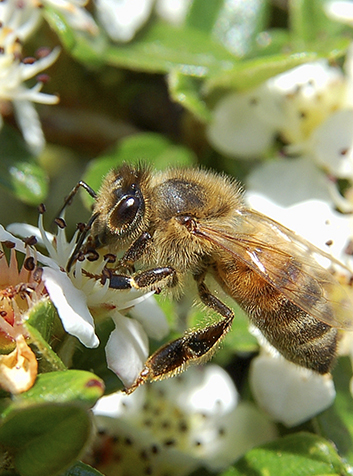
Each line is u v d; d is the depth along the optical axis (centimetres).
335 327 7
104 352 7
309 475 7
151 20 9
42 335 6
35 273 7
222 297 8
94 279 7
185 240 7
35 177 8
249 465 7
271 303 7
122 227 7
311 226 8
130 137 8
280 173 8
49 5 8
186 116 8
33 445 6
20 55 8
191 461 8
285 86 8
